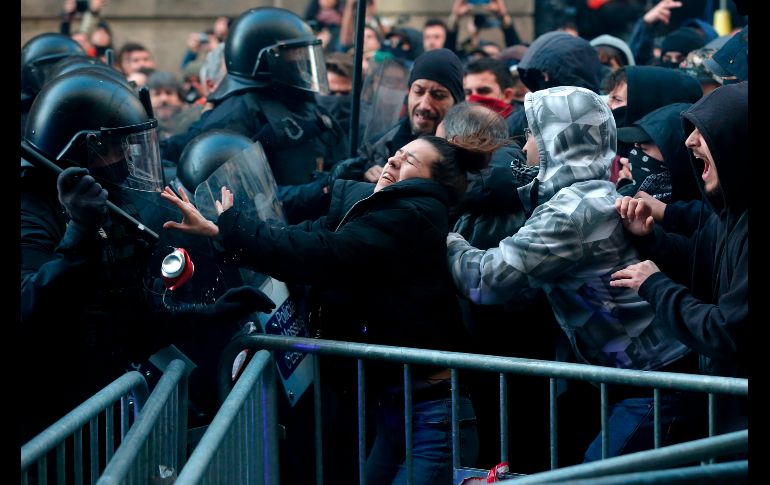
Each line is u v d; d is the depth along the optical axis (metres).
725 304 2.56
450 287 3.02
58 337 2.56
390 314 2.96
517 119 4.12
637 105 3.75
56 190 2.74
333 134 4.46
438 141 3.02
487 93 4.50
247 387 2.71
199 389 3.04
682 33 6.05
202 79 6.27
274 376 2.97
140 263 2.74
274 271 2.92
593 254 2.89
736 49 3.73
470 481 2.83
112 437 2.51
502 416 2.74
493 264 2.92
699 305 2.64
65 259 2.48
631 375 2.56
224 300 2.92
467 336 3.11
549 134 3.00
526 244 2.88
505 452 2.76
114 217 2.66
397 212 2.91
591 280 2.91
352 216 2.99
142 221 2.90
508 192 3.21
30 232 2.67
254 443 2.86
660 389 2.58
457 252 3.03
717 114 2.63
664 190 3.46
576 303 2.95
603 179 2.99
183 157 3.44
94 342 2.64
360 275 2.91
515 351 3.33
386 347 2.82
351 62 5.65
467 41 7.99
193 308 2.89
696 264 2.94
